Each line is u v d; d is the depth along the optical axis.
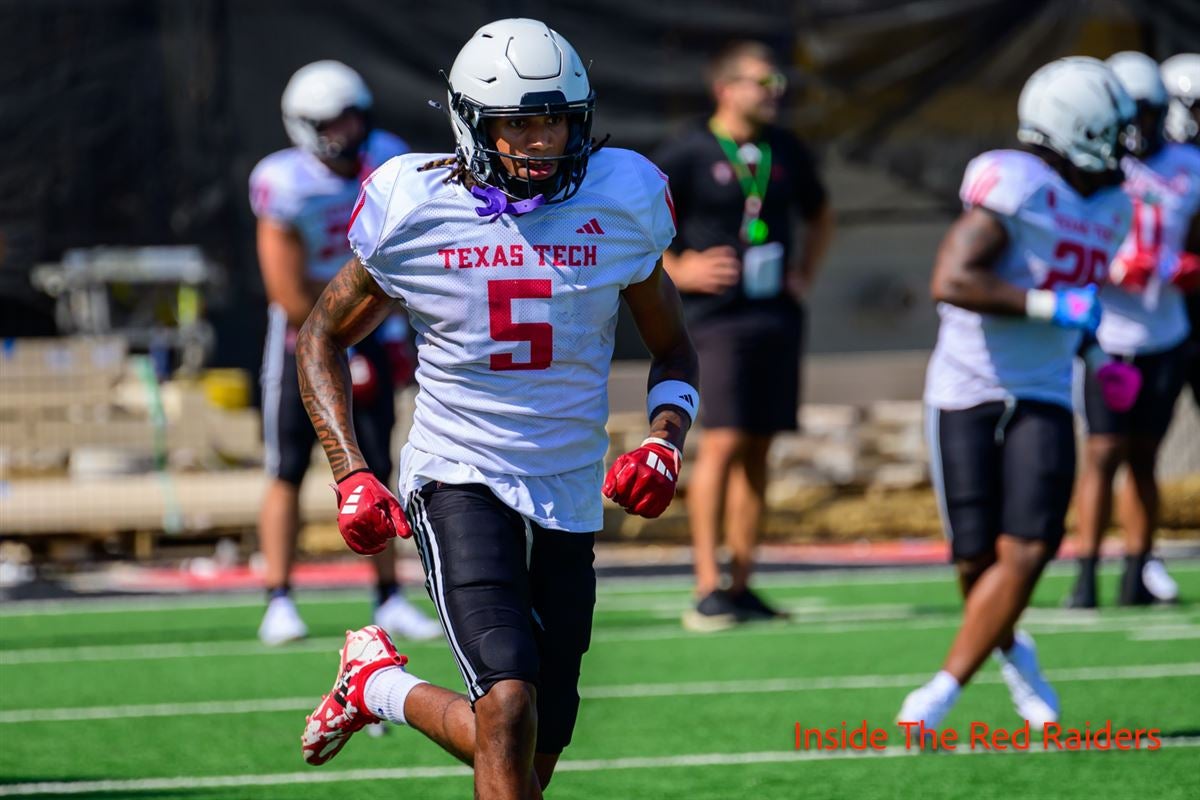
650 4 44.44
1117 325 29.58
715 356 29.17
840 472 43.16
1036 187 19.45
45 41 44.06
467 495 13.76
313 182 26.45
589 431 14.05
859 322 47.34
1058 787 18.27
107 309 44.56
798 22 45.06
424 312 13.79
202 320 45.06
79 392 42.53
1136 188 28.86
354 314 14.24
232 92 44.38
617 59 44.41
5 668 26.80
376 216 13.70
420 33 44.28
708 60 44.66
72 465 41.50
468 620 13.22
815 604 32.59
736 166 29.22
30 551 39.84
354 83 26.42
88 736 21.66
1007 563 19.55
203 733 21.77
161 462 42.16
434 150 44.41
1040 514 19.42
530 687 12.95
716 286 28.80
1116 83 19.44
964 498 19.86
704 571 29.86
